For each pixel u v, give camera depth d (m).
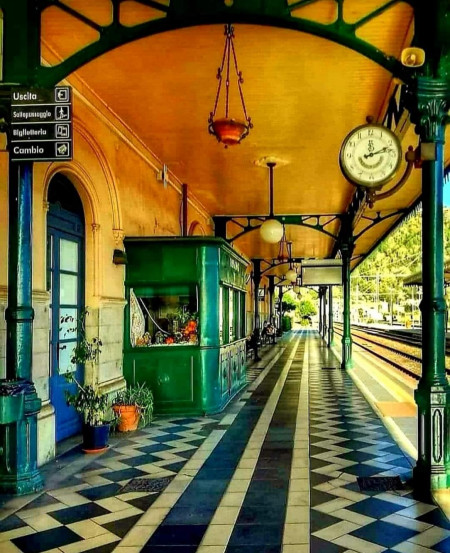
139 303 8.20
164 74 6.01
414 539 3.46
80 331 6.67
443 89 4.33
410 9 4.69
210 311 7.93
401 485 4.52
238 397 9.53
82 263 6.79
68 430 6.38
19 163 4.45
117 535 3.59
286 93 6.57
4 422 4.30
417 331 34.59
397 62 4.36
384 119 7.06
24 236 4.48
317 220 14.84
